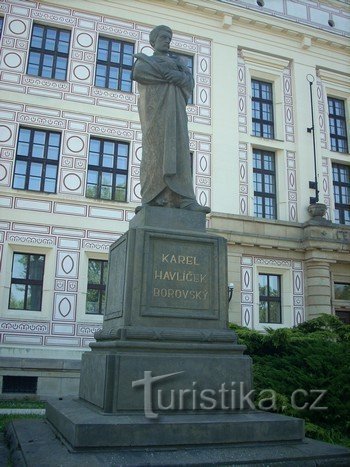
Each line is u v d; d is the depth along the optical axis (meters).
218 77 21.89
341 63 24.64
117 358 5.51
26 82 18.72
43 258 17.70
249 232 20.30
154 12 21.30
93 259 18.27
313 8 24.69
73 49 19.69
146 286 6.15
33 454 4.74
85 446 4.73
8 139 18.05
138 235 6.27
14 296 17.09
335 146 24.12
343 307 21.12
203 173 20.58
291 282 20.72
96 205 18.53
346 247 21.08
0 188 17.48
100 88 19.67
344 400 7.44
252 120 22.61
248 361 6.01
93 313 17.81
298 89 23.41
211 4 22.11
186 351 5.89
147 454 4.73
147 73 7.37
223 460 4.70
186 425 5.08
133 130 19.77
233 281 19.70
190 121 20.92
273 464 4.79
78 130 19.02
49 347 16.78
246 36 22.94
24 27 19.17
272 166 22.56
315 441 5.62
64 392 16.34
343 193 23.66
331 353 8.17
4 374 15.96
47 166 18.42
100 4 20.42
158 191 7.06
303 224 21.25
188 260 6.44
